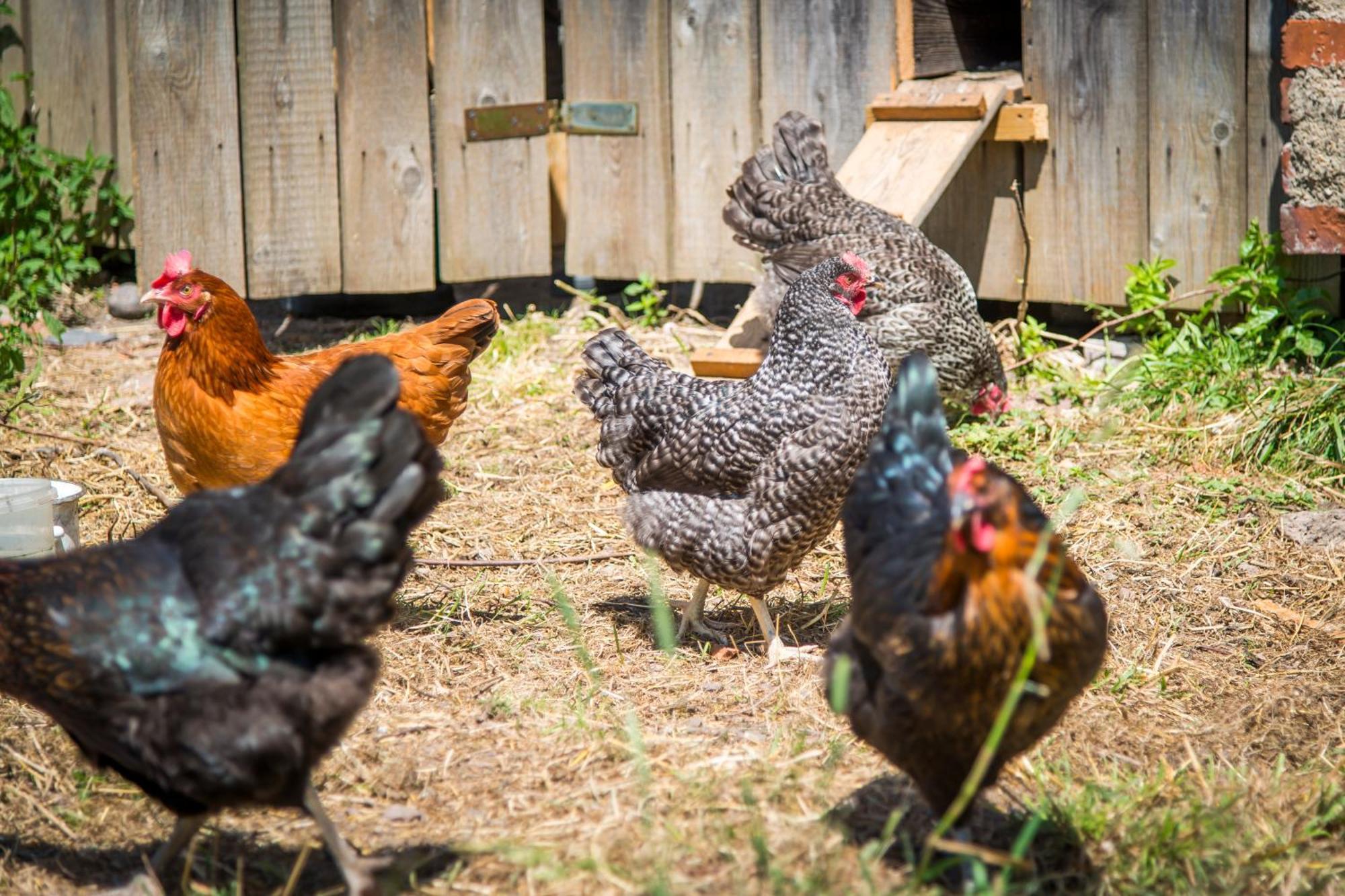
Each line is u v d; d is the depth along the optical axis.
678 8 7.89
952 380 6.64
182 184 8.02
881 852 3.31
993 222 7.79
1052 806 3.61
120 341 8.23
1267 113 6.95
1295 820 3.71
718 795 3.76
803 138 7.02
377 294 8.78
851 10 7.60
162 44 7.85
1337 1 6.46
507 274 8.38
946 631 3.01
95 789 3.96
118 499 6.12
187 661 3.10
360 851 3.60
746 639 5.09
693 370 6.70
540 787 3.89
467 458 6.71
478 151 8.22
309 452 3.21
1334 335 7.04
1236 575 5.34
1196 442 6.38
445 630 5.05
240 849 3.66
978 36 8.11
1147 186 7.32
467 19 8.05
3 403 7.07
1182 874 3.43
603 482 6.46
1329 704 4.41
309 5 7.89
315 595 3.09
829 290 4.77
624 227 8.27
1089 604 3.17
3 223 8.47
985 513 2.92
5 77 9.04
